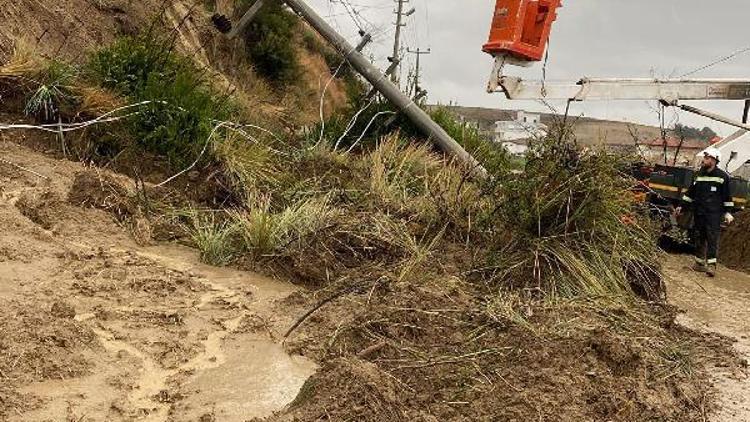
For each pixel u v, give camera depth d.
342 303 6.03
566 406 4.68
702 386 5.61
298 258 6.79
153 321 5.24
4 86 8.27
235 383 4.62
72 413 3.93
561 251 7.14
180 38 13.45
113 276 5.80
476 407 4.54
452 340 5.53
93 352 4.61
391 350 5.23
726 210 10.42
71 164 7.86
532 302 6.46
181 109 8.66
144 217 7.11
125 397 4.23
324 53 23.02
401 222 7.83
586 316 6.33
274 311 5.86
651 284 7.57
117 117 8.38
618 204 7.69
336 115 12.54
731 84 11.89
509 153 9.88
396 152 10.38
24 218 6.31
